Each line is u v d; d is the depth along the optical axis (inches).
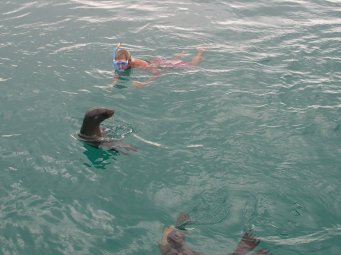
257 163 400.2
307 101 441.1
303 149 408.2
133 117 428.1
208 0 594.9
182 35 518.6
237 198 383.2
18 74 465.4
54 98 443.5
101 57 485.4
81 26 529.7
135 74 465.4
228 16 558.6
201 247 362.9
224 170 396.5
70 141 413.4
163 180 391.9
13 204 380.8
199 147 408.8
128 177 393.7
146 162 400.8
